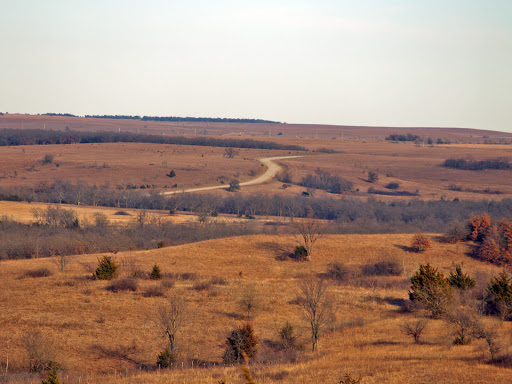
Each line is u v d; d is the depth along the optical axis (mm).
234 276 101812
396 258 110188
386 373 39469
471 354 46969
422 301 71875
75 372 48438
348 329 64000
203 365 51719
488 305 69750
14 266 102000
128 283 84312
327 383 37625
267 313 72562
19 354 52594
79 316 68000
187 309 71688
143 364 52812
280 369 43906
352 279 102062
